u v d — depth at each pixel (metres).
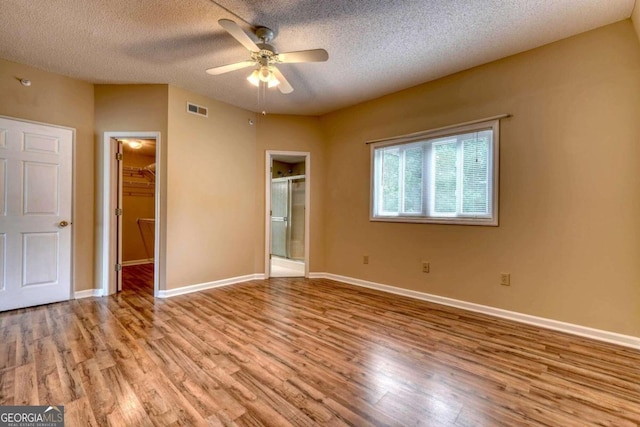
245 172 4.28
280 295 3.57
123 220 5.35
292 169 6.48
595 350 2.20
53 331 2.45
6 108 2.90
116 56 2.86
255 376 1.83
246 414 1.49
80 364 1.93
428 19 2.28
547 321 2.62
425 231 3.40
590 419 1.47
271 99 3.92
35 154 3.04
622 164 2.30
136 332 2.45
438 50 2.71
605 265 2.37
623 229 2.30
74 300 3.29
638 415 1.50
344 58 2.85
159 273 3.47
